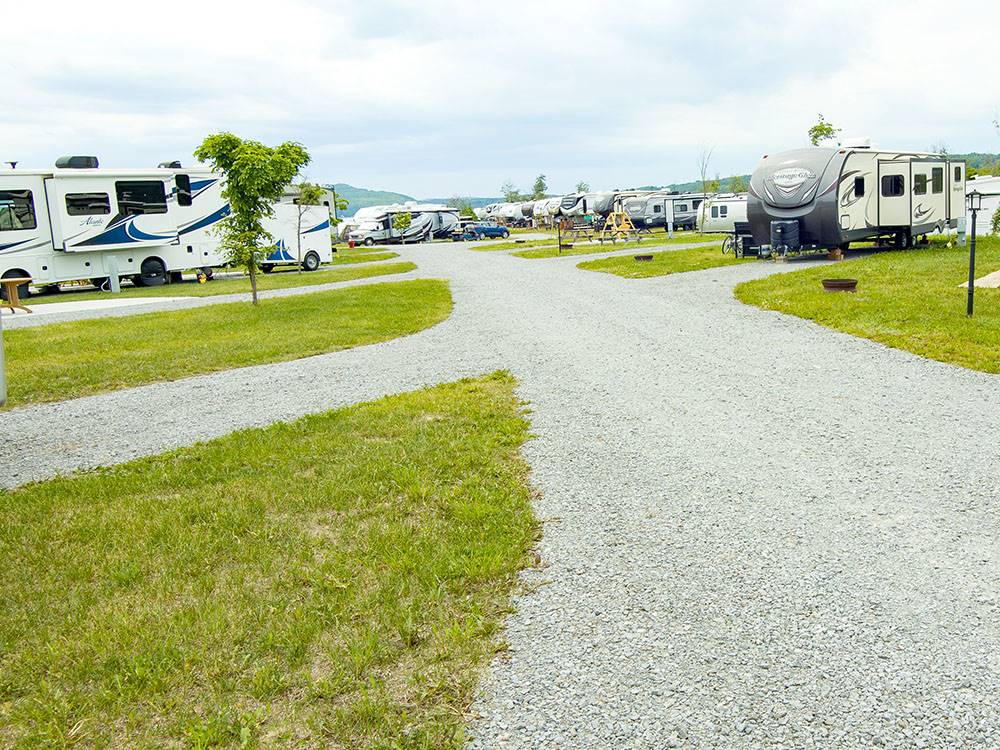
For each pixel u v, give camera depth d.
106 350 12.07
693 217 45.53
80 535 4.92
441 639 3.57
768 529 4.58
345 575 4.18
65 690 3.34
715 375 8.43
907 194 20.09
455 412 7.42
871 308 11.44
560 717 3.06
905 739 2.86
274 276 26.44
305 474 5.85
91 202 22.44
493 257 30.11
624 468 5.72
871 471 5.39
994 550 4.20
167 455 6.58
